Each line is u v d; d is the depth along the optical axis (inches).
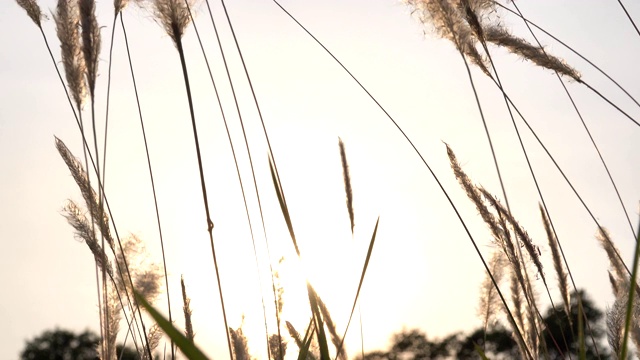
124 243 53.1
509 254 53.1
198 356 32.9
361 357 53.0
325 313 48.9
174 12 47.9
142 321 52.0
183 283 51.6
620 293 50.8
